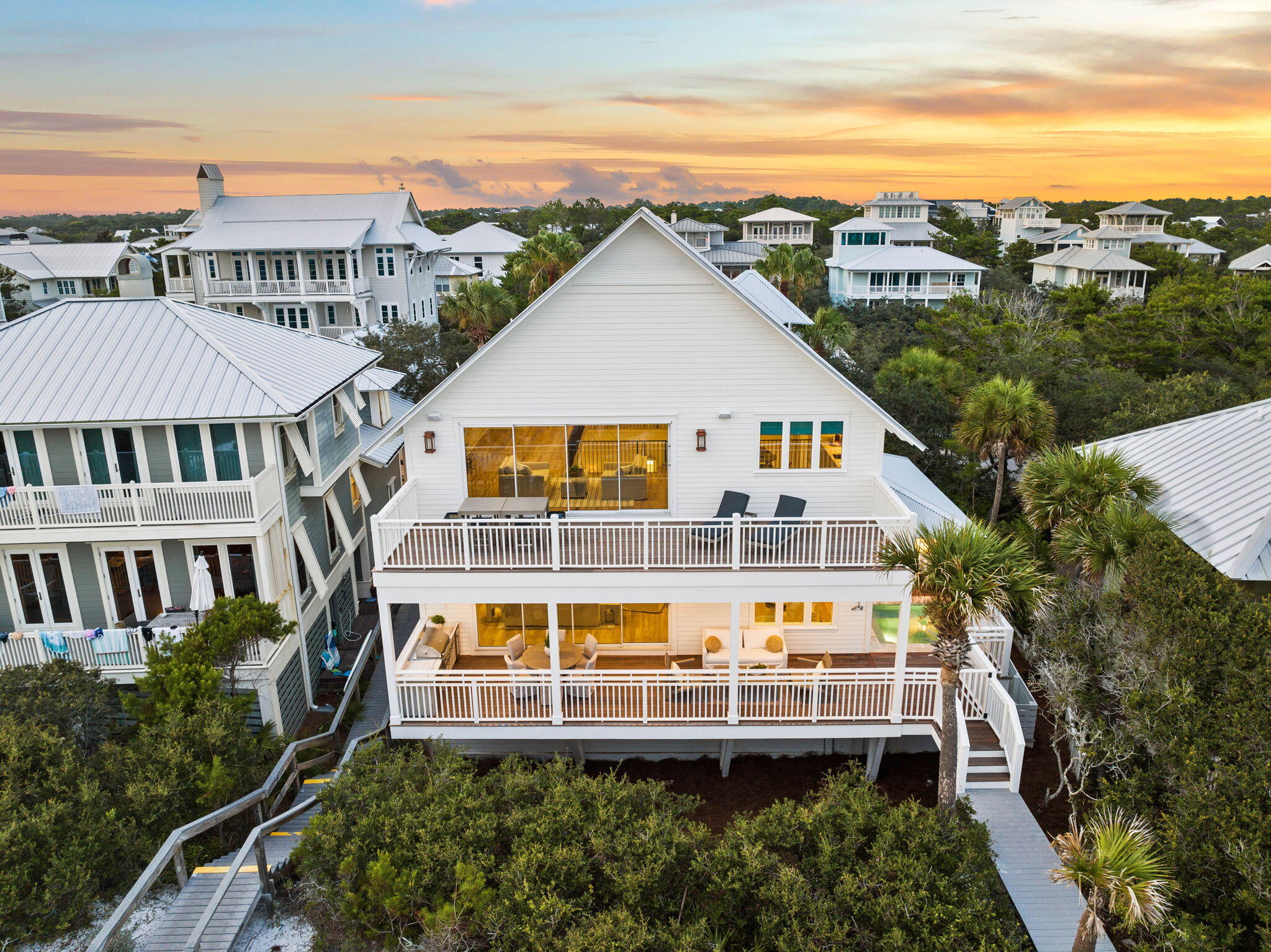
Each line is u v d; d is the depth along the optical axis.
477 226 94.56
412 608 24.12
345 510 22.88
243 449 17.16
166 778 12.36
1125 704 11.71
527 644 17.12
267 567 16.78
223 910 10.85
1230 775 9.65
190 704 14.03
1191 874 9.64
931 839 10.31
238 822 13.38
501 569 14.13
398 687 14.77
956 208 154.88
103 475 16.80
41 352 17.17
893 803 14.69
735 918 9.80
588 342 15.67
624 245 15.16
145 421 15.88
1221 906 9.38
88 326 17.84
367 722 17.69
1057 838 9.38
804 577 14.07
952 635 11.03
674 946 9.09
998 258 91.44
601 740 15.63
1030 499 16.23
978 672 14.52
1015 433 21.91
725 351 15.70
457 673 14.68
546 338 15.66
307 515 19.73
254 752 14.05
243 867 11.82
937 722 14.40
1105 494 14.98
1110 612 13.12
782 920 9.51
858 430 16.05
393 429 16.05
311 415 18.69
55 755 12.65
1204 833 9.55
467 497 16.61
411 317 57.72
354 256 53.69
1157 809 10.77
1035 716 15.28
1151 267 76.06
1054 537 15.62
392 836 10.65
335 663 19.62
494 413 16.09
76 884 10.54
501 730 14.76
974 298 61.78
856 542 14.67
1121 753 11.77
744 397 15.95
